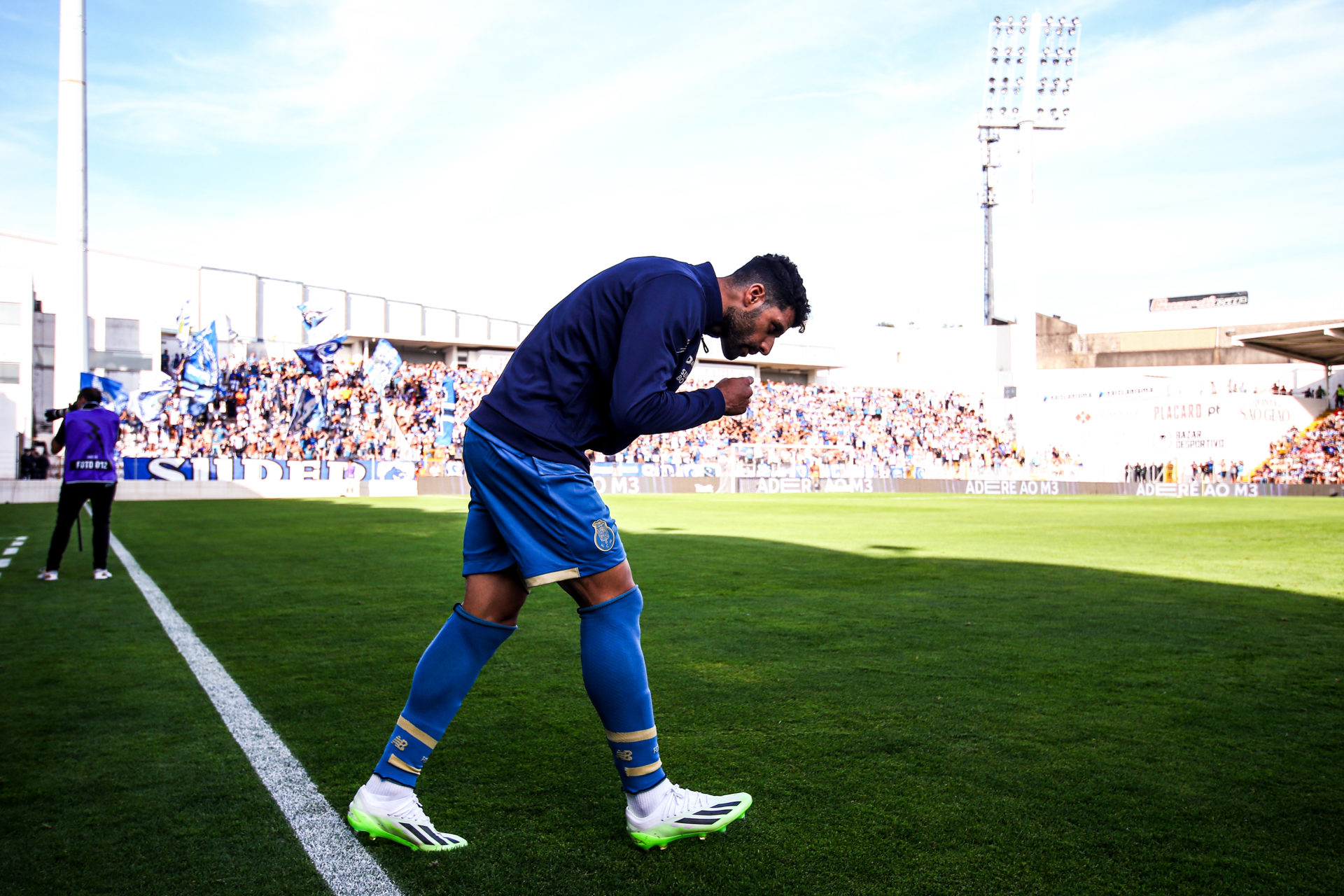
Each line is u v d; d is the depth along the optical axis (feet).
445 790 7.50
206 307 98.02
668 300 6.08
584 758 8.34
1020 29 129.80
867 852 6.27
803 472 108.06
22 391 81.25
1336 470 115.24
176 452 79.41
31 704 10.27
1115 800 7.34
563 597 18.49
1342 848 6.42
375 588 20.26
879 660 12.87
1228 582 22.15
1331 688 11.25
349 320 114.73
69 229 71.36
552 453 6.20
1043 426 132.05
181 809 7.07
